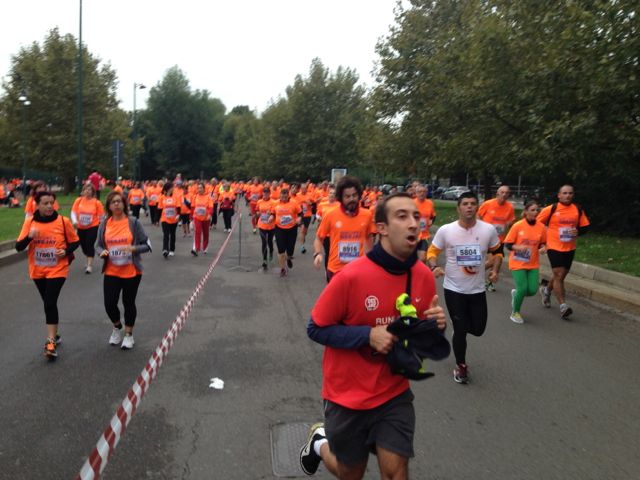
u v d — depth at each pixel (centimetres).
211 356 586
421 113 2227
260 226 1225
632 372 554
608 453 379
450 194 5541
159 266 1234
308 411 443
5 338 644
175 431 405
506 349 631
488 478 344
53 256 577
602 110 1212
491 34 1534
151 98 7962
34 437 393
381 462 253
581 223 788
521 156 1553
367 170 5297
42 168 4331
